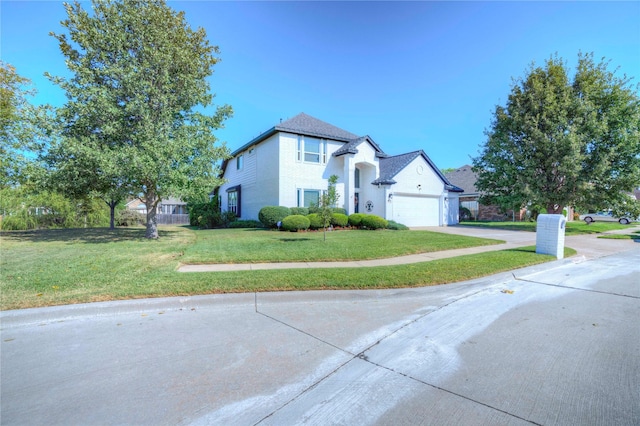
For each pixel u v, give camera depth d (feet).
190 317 14.19
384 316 14.44
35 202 56.08
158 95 36.40
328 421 7.16
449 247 33.19
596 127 55.83
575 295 17.88
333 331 12.69
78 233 47.29
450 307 15.76
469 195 104.63
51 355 10.46
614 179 56.85
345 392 8.38
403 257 27.66
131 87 35.17
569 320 13.83
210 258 25.16
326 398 8.11
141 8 38.32
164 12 39.86
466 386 8.59
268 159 61.31
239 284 17.46
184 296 15.88
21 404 7.76
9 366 9.70
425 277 19.61
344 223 53.93
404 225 58.95
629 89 56.75
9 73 46.09
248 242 35.53
